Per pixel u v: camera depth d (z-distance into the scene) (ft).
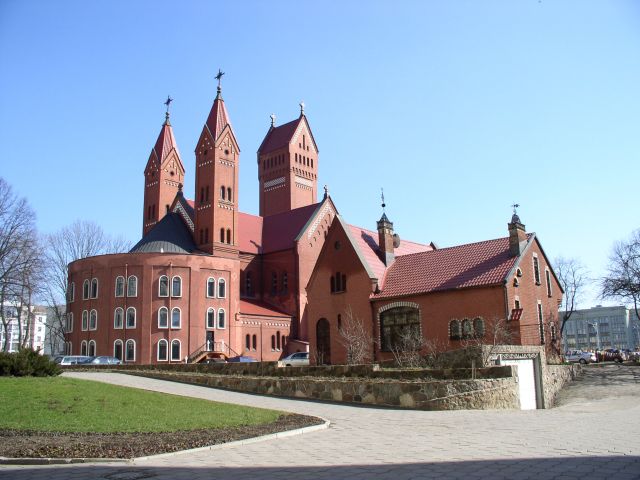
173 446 52.16
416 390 86.28
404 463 43.34
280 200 338.34
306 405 89.20
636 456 43.88
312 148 352.28
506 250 170.09
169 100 318.24
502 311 156.25
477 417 73.10
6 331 271.28
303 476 39.70
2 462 46.29
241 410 76.54
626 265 206.49
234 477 39.88
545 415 75.05
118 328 230.89
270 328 262.67
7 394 77.05
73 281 250.16
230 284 249.96
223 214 263.49
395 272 190.80
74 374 135.85
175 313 233.55
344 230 197.26
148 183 308.40
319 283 201.67
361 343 177.47
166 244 256.73
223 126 270.46
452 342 163.63
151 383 117.39
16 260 233.76
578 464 41.06
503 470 39.50
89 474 41.93
